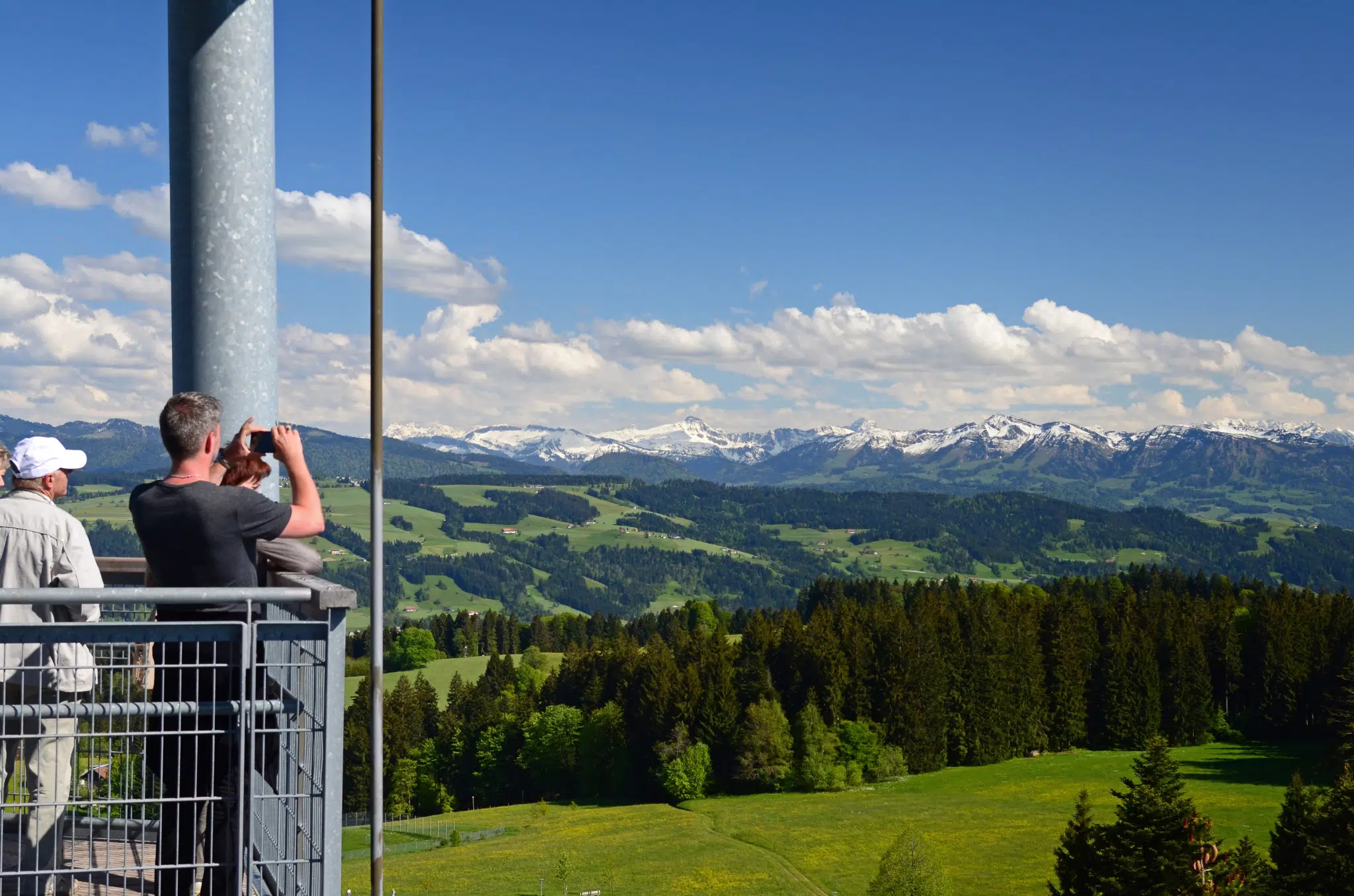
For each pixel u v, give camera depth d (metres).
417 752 115.81
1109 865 42.12
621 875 71.62
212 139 4.67
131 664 3.77
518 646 185.75
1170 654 111.62
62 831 4.20
